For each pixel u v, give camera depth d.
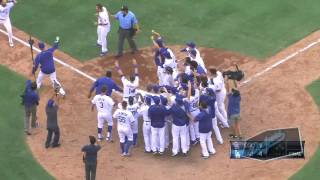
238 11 112.44
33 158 84.38
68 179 80.94
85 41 107.12
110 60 102.69
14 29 110.06
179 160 83.81
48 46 105.88
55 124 83.94
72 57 103.50
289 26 108.19
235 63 100.31
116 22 111.69
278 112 90.56
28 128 87.88
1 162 83.69
